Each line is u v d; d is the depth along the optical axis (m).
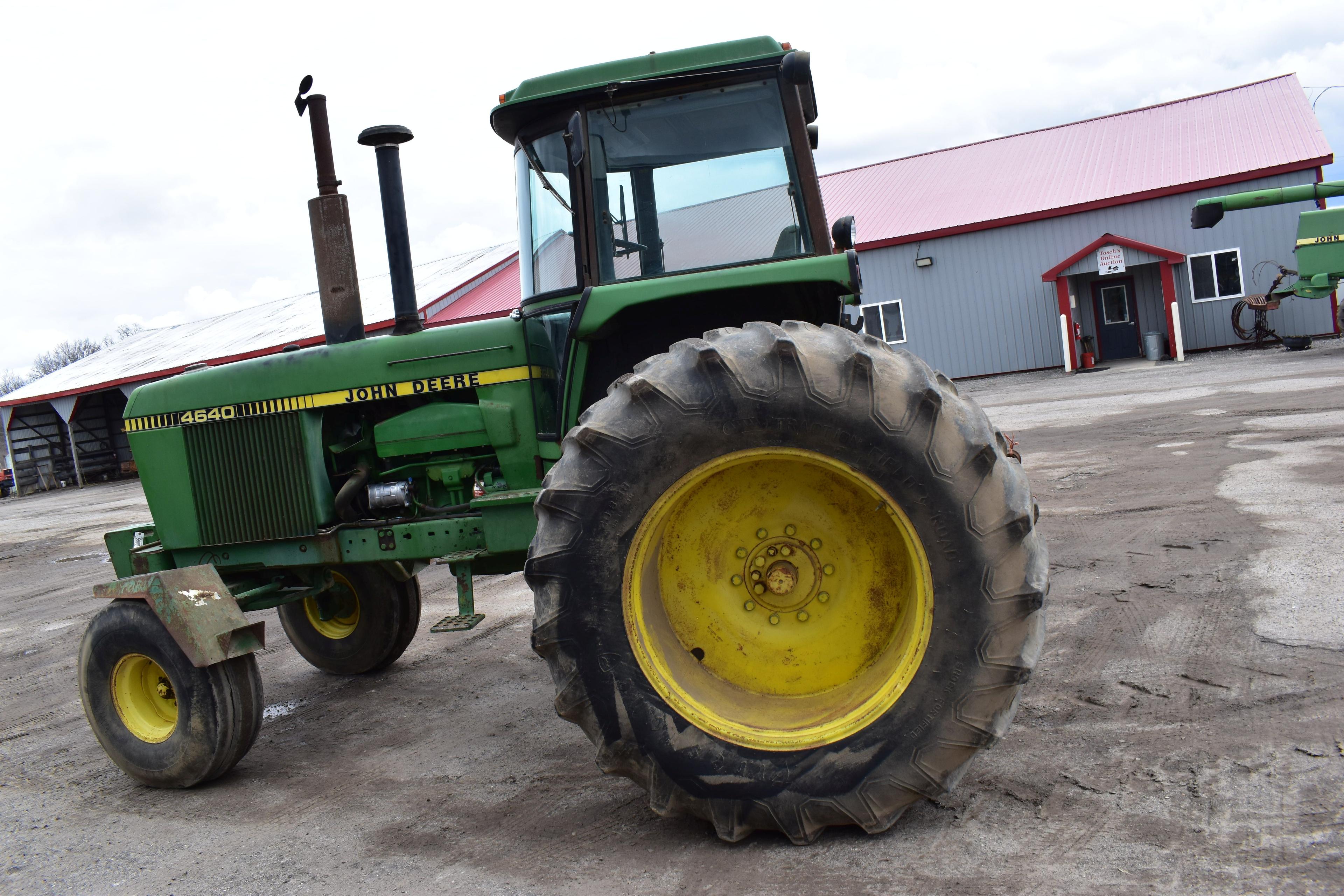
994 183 22.38
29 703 5.23
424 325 3.98
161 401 4.18
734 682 2.77
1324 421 8.73
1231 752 2.83
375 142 3.82
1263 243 18.12
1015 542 2.45
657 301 3.23
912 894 2.26
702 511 2.76
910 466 2.45
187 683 3.52
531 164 3.46
